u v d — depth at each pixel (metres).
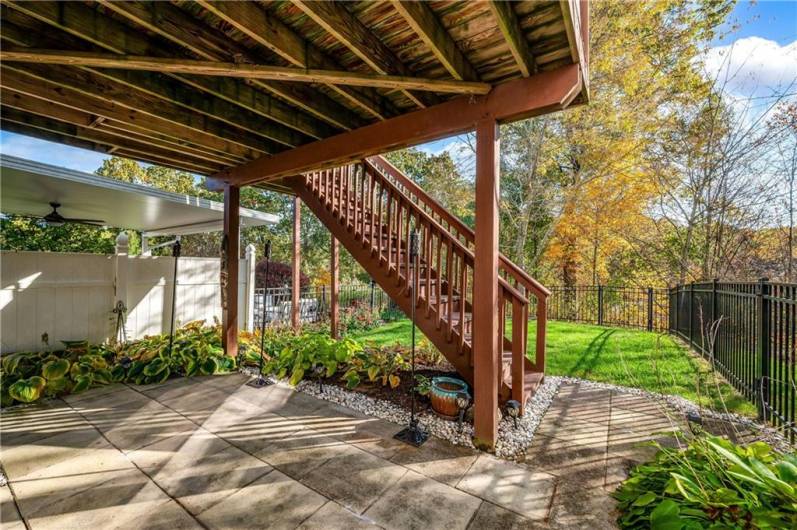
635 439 2.55
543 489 1.98
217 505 1.84
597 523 1.72
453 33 1.92
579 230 9.09
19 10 1.60
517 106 2.24
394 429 2.71
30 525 1.69
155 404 3.19
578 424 2.79
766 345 2.75
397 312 9.04
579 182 8.77
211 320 5.90
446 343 3.27
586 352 4.91
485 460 2.29
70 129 3.15
